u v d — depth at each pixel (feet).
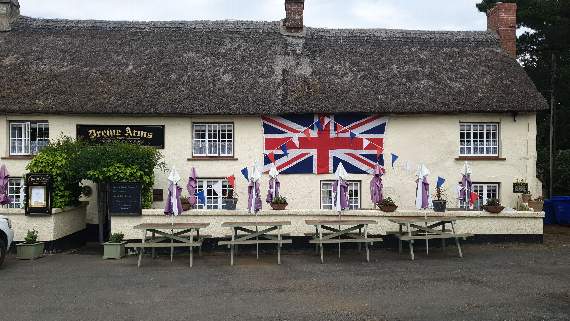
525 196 56.65
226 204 52.75
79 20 67.51
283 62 62.28
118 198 47.96
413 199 57.82
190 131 57.36
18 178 56.49
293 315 27.27
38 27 66.23
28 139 57.11
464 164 54.54
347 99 57.21
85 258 45.21
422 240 48.93
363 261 42.47
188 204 48.49
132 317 27.04
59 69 59.77
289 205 57.52
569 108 92.32
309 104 56.59
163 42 65.00
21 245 44.32
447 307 28.55
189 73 59.77
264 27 68.39
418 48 65.87
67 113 55.83
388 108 56.49
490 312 27.58
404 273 37.58
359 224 43.70
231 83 58.65
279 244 41.93
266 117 57.57
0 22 65.51
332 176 57.72
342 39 67.00
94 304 29.60
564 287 32.99
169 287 33.78
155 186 56.59
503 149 58.39
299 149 57.67
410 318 26.61
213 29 67.51
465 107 56.59
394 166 57.93
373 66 62.08
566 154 80.59
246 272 38.45
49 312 27.99
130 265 41.63
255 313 27.68
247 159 57.67
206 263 42.24
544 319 26.35
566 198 64.18
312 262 42.27
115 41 64.75
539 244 49.88
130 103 55.67
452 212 49.42
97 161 49.24
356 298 30.63
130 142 56.80
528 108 56.80
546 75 94.94
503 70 62.03
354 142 57.93
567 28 90.12
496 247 48.55
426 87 58.95
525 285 33.53
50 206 47.62
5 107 54.70
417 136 58.13
